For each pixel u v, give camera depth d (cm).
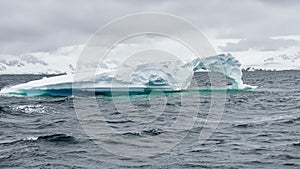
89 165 1447
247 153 1620
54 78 4200
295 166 1424
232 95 4516
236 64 4962
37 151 1644
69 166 1430
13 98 3959
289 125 2319
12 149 1680
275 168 1400
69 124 2408
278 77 12250
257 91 5172
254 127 2256
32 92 4134
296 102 3781
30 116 2788
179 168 1407
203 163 1469
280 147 1719
